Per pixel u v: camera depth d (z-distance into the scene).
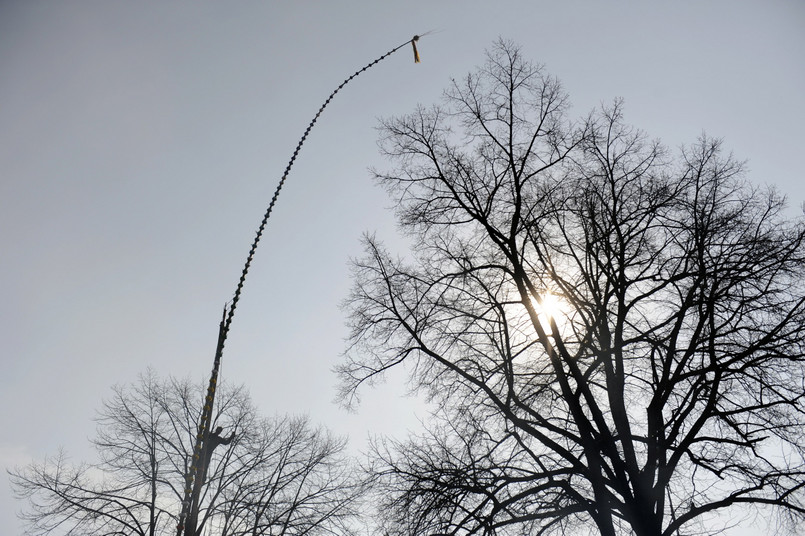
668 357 14.20
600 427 13.73
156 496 23.14
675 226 15.59
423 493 14.07
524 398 14.87
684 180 15.88
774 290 14.02
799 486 12.37
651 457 13.29
